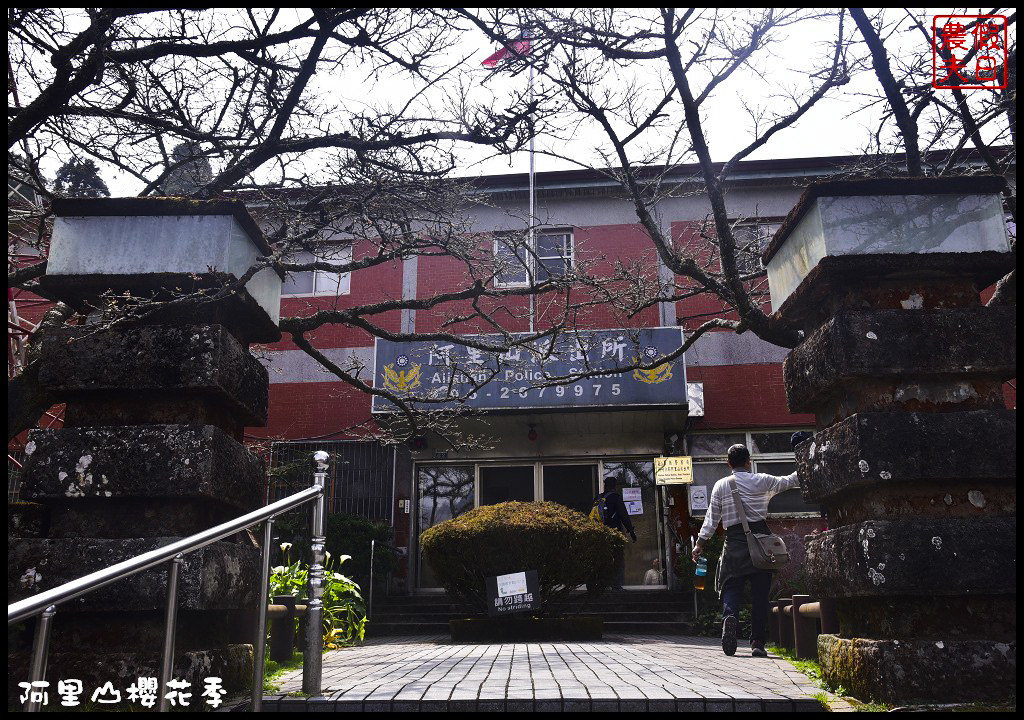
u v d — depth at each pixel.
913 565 3.75
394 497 13.18
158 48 5.51
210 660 3.81
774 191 13.84
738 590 6.26
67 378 4.14
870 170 7.28
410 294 14.09
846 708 3.65
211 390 4.16
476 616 9.41
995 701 3.59
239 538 4.58
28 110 4.88
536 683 4.35
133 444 4.00
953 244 4.17
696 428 13.15
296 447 13.05
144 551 3.79
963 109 5.99
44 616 2.62
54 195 5.57
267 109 6.73
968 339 4.07
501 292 7.52
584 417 12.54
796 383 4.74
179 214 4.45
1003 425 3.93
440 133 6.26
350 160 6.50
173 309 4.41
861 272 4.19
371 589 11.51
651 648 7.34
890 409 4.09
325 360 7.45
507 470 13.67
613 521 11.97
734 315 13.48
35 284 5.18
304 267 6.62
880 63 5.66
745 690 4.01
